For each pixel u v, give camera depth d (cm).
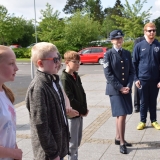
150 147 471
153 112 569
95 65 2386
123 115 452
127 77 464
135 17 3120
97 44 3450
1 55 212
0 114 205
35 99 241
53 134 251
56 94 257
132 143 489
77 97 367
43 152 242
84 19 3462
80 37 3353
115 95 454
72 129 367
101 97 919
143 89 552
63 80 357
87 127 592
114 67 458
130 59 473
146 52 538
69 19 3550
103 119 651
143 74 545
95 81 1332
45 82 251
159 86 538
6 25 3719
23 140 523
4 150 202
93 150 464
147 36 539
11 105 221
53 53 262
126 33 3180
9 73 216
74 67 362
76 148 374
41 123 238
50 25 3441
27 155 452
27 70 2150
